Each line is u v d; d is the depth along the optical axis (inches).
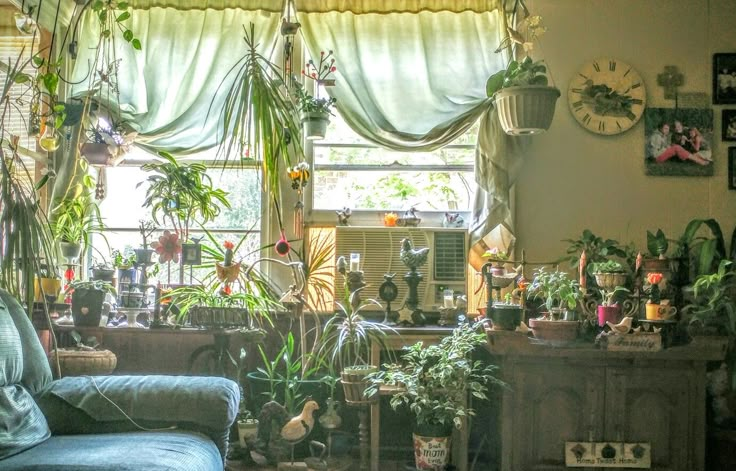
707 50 172.2
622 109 171.6
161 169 158.7
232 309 151.9
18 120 171.9
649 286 149.6
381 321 167.5
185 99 172.7
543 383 146.1
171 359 169.3
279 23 174.9
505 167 167.0
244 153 173.8
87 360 139.3
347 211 172.2
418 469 144.0
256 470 149.9
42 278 152.8
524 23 160.1
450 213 175.0
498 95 159.0
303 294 163.5
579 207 171.8
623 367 145.5
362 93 172.4
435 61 172.2
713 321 148.3
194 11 174.6
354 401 146.0
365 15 173.6
